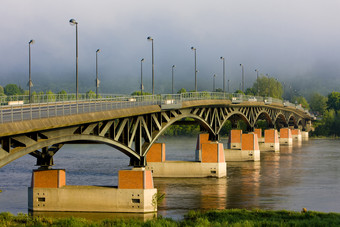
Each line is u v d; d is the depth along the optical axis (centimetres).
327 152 15050
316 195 7131
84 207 6028
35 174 6112
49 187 6091
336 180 8688
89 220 5222
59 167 10219
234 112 11644
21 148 4262
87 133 5338
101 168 10075
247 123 13538
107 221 5028
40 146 4503
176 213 5841
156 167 9150
